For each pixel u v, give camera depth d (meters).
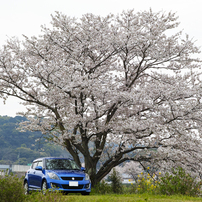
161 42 16.72
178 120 16.73
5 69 15.41
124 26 17.00
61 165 11.98
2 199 7.37
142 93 14.70
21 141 145.00
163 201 8.74
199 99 14.66
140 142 15.86
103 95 16.08
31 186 12.14
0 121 157.62
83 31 16.70
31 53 16.45
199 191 11.51
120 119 16.58
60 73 15.42
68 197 9.19
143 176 15.23
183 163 16.06
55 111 16.78
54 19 16.72
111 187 15.85
